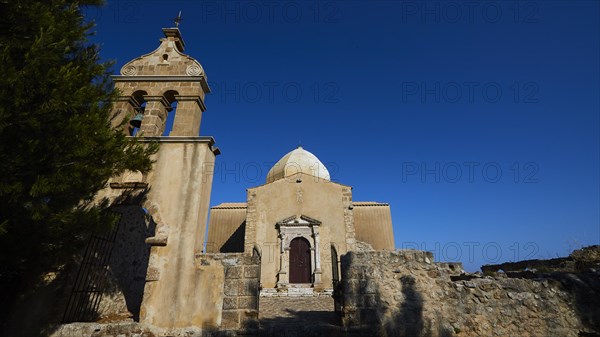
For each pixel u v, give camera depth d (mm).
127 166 6457
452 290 7504
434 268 7691
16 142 4570
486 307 7449
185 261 6832
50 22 5094
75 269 7109
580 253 10578
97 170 5570
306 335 6582
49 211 5227
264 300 14133
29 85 4578
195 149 7723
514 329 7344
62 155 5027
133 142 6602
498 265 12930
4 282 6492
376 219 23156
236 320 6508
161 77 8602
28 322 6367
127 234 9758
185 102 8406
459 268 8438
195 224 7070
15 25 4922
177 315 6488
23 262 5777
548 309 7641
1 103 4254
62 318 6664
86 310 7664
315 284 17453
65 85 4859
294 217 19234
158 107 8438
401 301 7133
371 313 6898
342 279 7348
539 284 7918
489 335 7176
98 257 8172
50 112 4832
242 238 23109
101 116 5863
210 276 6781
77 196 6031
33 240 5289
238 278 6805
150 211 7203
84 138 5133
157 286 6668
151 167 7062
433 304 7238
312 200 19922
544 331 7414
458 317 7242
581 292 7980
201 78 8562
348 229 19156
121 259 9359
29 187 4883
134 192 7395
